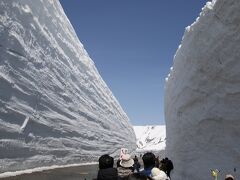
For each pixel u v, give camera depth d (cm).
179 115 1678
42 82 2192
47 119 2208
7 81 1750
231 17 998
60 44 2670
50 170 1925
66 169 2062
